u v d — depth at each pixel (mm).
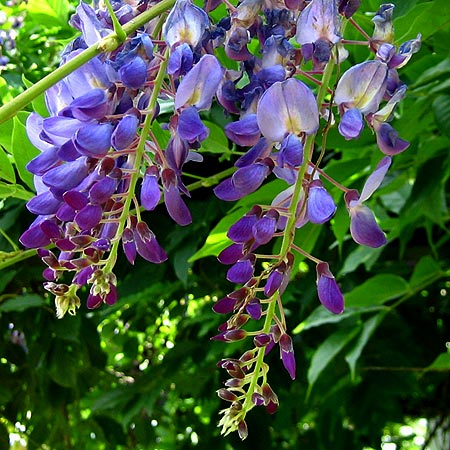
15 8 940
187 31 313
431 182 691
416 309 1093
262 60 325
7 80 811
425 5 475
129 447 1241
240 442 1024
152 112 307
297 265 625
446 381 1236
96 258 300
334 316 783
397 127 636
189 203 793
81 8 332
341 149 616
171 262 883
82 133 292
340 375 1051
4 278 825
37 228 311
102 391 1234
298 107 301
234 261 312
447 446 1310
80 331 984
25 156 466
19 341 1076
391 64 329
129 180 324
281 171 332
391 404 1061
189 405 1414
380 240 317
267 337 301
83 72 312
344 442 1151
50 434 1100
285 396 1104
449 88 607
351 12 333
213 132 556
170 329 1362
